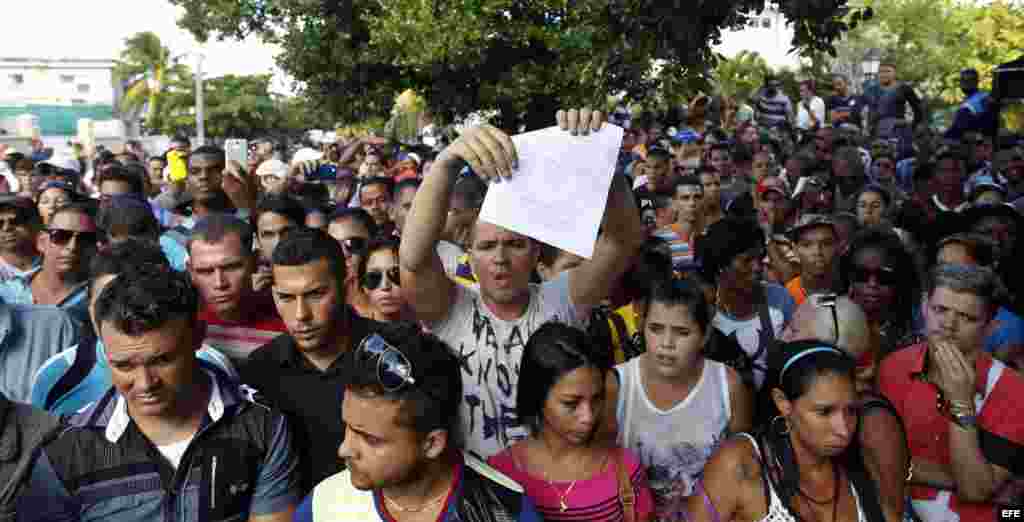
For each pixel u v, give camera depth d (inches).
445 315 128.6
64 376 129.7
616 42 242.5
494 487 96.9
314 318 123.6
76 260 194.1
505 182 107.1
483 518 94.3
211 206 256.1
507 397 126.6
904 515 120.6
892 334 165.9
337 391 125.8
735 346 173.0
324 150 680.4
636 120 597.0
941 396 132.7
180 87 2409.0
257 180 360.2
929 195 353.7
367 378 88.2
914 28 1619.1
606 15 243.0
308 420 124.6
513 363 127.4
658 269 174.9
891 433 118.5
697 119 584.7
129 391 99.9
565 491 110.9
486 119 564.7
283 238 127.0
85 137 1148.5
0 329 152.6
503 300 126.3
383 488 94.0
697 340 129.3
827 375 106.1
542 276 182.2
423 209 116.5
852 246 168.7
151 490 103.7
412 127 629.0
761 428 116.0
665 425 133.0
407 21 477.4
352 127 749.9
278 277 123.9
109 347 98.7
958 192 348.5
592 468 112.8
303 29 580.7
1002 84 452.4
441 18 471.5
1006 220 208.4
